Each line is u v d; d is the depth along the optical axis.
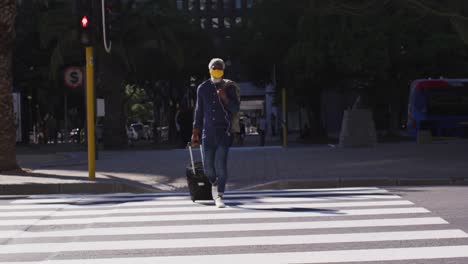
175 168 16.38
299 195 11.07
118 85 34.16
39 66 45.00
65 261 6.28
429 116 37.12
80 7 12.97
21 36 42.84
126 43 33.16
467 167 14.66
